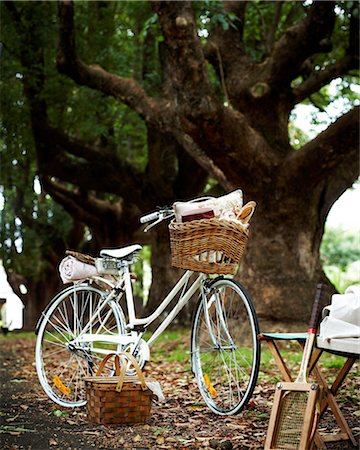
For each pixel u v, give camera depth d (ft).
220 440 15.69
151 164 57.26
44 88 54.03
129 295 19.72
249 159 36.94
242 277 39.58
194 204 17.83
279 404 13.69
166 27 32.35
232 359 18.83
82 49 53.57
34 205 80.53
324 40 37.93
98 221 70.59
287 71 39.22
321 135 35.99
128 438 16.12
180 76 33.17
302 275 38.86
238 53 41.81
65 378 25.73
